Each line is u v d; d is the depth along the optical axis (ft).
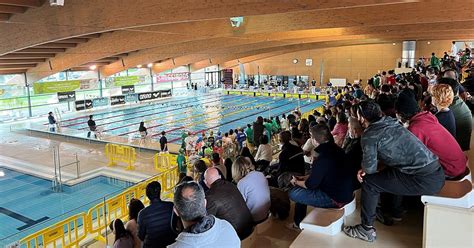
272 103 94.12
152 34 51.55
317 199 11.30
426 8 33.47
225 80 124.06
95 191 35.17
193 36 47.26
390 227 10.69
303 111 78.79
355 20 37.63
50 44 56.29
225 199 10.43
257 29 43.37
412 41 90.38
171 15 31.12
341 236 10.33
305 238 10.32
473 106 18.67
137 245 12.96
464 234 8.40
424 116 9.86
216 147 38.17
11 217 29.63
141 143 52.11
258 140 39.70
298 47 98.43
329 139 11.29
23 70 73.51
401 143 8.54
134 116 79.46
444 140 9.62
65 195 34.27
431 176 8.60
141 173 39.96
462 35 68.44
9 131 64.44
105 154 47.57
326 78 110.93
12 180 38.60
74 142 55.67
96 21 35.32
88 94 90.68
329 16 39.06
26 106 78.95
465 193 9.43
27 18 39.04
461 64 41.45
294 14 41.24
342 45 94.89
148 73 103.76
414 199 11.68
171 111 85.05
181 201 6.79
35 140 57.31
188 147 42.01
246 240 11.14
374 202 9.72
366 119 8.96
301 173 16.48
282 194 14.06
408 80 32.24
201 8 29.78
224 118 75.25
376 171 9.24
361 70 105.50
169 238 10.64
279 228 13.19
